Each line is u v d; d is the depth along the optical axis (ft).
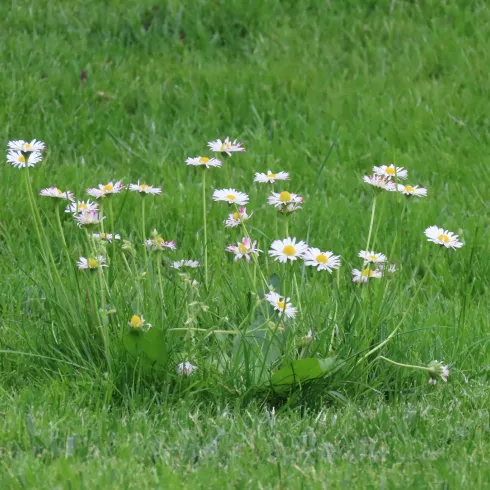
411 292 30.48
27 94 44.04
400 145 42.47
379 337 24.34
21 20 52.08
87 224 23.26
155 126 42.86
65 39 51.24
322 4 54.75
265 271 27.45
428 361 24.50
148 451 19.69
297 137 42.86
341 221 34.88
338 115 44.62
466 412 22.45
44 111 43.34
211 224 34.65
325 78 47.96
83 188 36.04
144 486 18.01
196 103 44.98
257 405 22.65
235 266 27.43
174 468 19.11
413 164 40.11
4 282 28.53
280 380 22.24
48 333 24.61
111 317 23.62
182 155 40.88
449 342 25.50
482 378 24.39
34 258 30.37
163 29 52.03
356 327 24.07
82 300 24.25
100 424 20.74
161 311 23.80
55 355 24.08
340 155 41.09
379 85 47.39
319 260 22.85
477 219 35.04
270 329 22.38
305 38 52.08
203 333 23.75
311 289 24.98
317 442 20.47
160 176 38.68
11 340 24.84
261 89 46.47
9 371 23.98
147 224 33.96
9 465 18.88
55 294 24.68
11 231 33.65
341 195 37.27
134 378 22.80
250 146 41.96
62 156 40.63
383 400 23.29
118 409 21.97
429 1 54.80
